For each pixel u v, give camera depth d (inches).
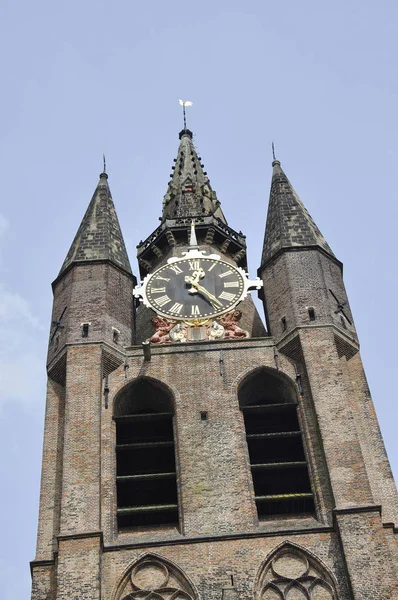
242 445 1897.1
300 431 1930.4
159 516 1847.9
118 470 1934.1
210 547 1723.7
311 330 2069.4
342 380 1962.4
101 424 1930.4
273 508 1846.7
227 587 1642.5
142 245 2726.4
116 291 2230.6
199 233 2669.8
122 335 2127.2
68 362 2027.6
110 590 1675.7
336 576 1673.2
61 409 1996.8
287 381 2020.2
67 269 2281.0
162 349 2084.2
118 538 1770.4
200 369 2041.1
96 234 2370.8
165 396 2028.8
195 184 2967.5
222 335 2154.3
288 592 1668.3
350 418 1887.3
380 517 1718.8
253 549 1716.3
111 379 2026.3
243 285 2272.4
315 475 1840.6
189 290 2258.9
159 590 1676.9
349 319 2161.7
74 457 1844.2
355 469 1802.4
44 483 1871.3
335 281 2242.9
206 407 1967.3
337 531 1722.4
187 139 3201.3
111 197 2556.6
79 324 2114.9
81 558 1684.3
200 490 1820.9
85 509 1761.8
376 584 1627.7
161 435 2012.8
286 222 2370.8
